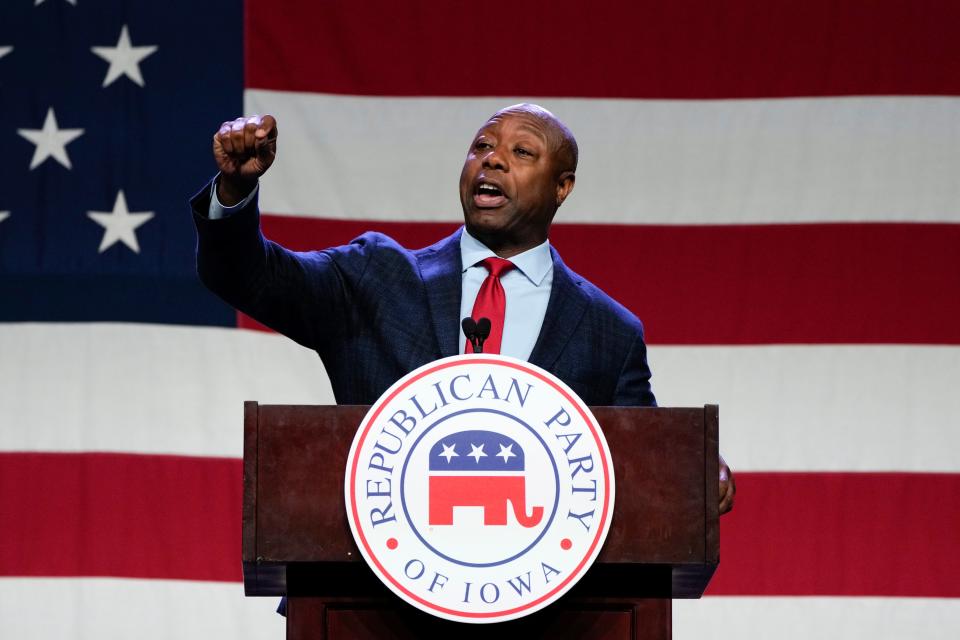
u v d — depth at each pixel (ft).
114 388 59.36
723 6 62.18
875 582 58.23
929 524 58.59
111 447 58.85
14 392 59.16
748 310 60.23
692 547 21.29
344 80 61.57
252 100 61.31
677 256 60.64
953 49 61.52
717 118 61.67
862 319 59.98
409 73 61.77
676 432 21.52
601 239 60.75
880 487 58.85
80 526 58.34
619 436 21.50
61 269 60.29
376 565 20.68
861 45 61.72
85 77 61.57
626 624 21.86
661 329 60.18
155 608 57.88
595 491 21.02
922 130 61.11
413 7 62.03
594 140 61.52
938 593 58.13
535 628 21.84
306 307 26.71
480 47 61.98
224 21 61.82
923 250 60.39
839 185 61.00
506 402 21.21
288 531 20.98
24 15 61.93
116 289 60.18
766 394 59.62
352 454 20.95
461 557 20.80
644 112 61.72
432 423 21.09
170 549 58.23
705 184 61.21
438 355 26.32
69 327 59.82
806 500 58.80
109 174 61.11
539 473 21.02
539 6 62.18
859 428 59.26
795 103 61.62
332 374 27.20
